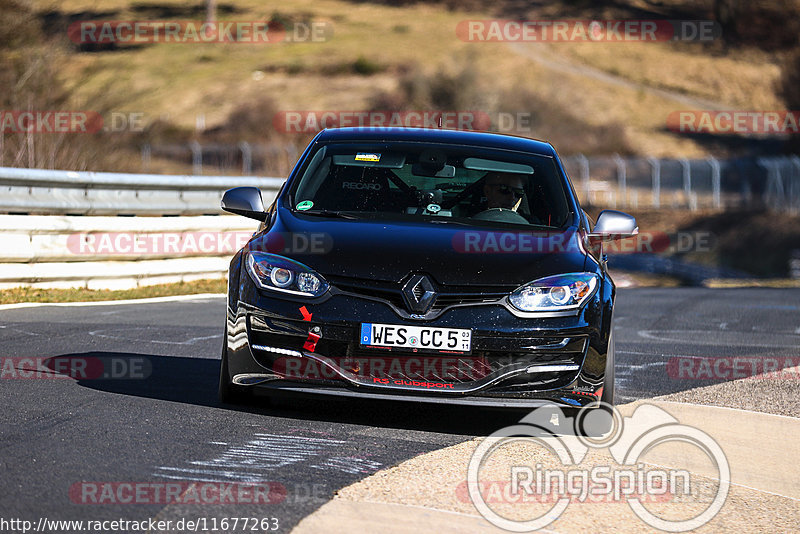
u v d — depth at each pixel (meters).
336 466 15.04
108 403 18.31
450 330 17.16
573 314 17.62
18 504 12.37
